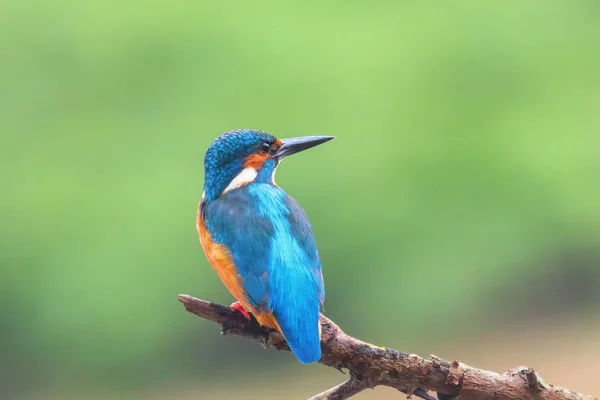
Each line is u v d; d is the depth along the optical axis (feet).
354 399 47.52
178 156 46.98
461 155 48.21
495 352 52.29
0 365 48.21
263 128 47.44
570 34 50.34
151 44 48.57
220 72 48.11
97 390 48.67
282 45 48.47
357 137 47.65
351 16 49.62
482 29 49.47
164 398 49.90
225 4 48.96
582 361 51.62
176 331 48.57
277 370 51.65
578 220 49.75
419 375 19.06
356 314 50.80
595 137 49.26
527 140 48.57
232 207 22.39
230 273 21.25
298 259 21.01
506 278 51.39
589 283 53.47
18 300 46.26
